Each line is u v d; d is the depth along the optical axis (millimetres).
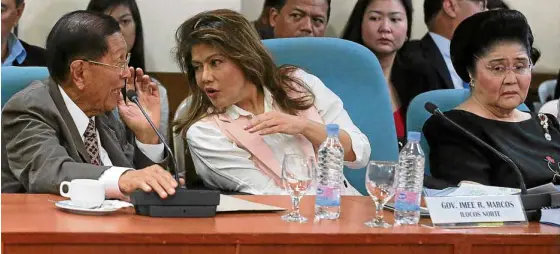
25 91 4039
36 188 3758
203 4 6949
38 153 3789
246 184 4527
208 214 3219
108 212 3219
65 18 4109
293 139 4594
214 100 4555
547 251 3184
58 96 4066
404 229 3125
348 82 4957
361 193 4992
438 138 4859
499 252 3133
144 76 4590
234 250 2863
